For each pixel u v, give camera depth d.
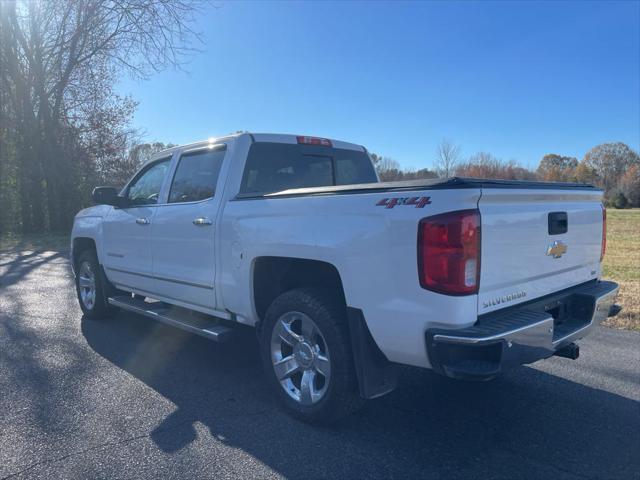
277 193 3.86
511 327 2.95
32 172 22.61
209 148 4.82
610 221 31.78
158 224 5.10
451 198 2.90
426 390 4.35
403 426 3.67
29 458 3.21
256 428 3.62
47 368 4.80
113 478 3.00
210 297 4.52
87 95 23.42
